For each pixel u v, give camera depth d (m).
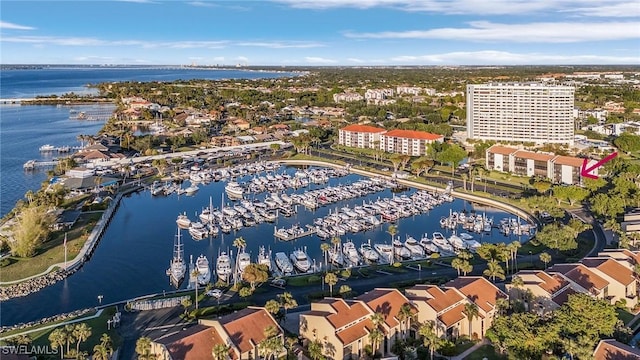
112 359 113.38
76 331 109.56
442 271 168.25
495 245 173.38
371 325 116.62
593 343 102.62
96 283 164.38
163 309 141.12
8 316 140.75
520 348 106.12
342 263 181.12
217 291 151.00
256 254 192.00
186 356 101.88
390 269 170.38
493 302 127.81
